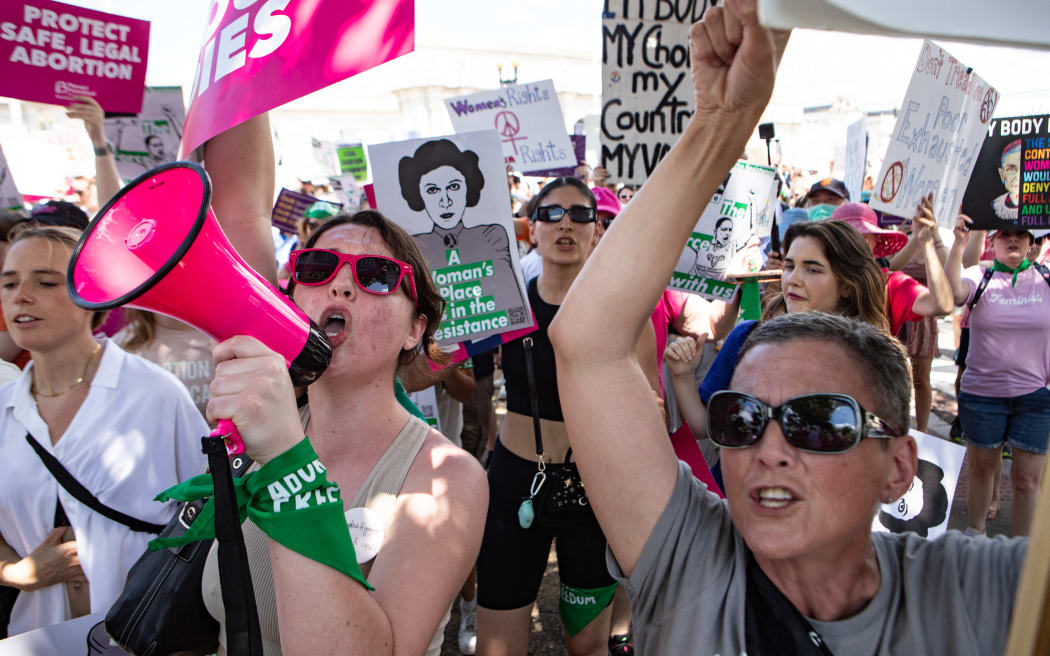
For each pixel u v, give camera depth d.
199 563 1.37
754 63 0.98
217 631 1.40
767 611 1.13
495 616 2.55
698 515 1.21
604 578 2.56
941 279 3.11
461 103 5.68
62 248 1.96
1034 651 0.65
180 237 0.93
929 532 2.02
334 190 8.02
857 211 4.23
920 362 5.09
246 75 1.48
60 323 1.94
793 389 1.07
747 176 3.20
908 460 1.14
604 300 1.17
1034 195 3.77
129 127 3.67
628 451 1.20
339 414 1.47
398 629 1.21
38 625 1.97
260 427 0.96
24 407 1.97
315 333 1.06
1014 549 1.08
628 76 3.15
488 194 2.68
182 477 2.07
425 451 1.45
